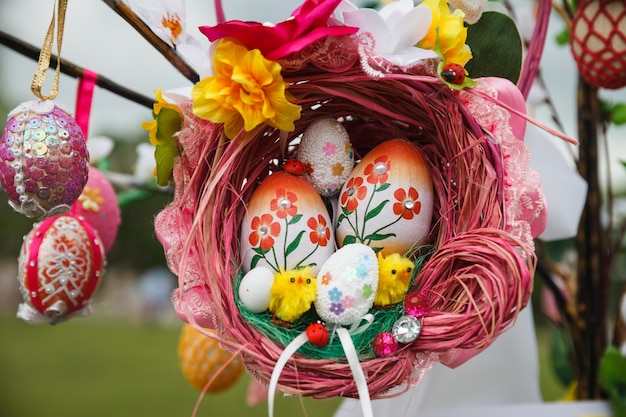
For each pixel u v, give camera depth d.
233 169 0.43
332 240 0.45
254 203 0.44
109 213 0.55
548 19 0.48
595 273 0.62
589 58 0.54
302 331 0.42
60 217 0.50
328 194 0.47
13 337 2.20
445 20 0.42
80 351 2.02
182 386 1.66
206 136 0.42
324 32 0.39
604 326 0.62
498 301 0.38
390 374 0.40
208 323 0.43
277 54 0.39
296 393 0.39
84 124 0.51
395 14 0.41
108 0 0.46
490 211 0.40
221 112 0.40
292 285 0.41
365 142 0.50
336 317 0.41
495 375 0.58
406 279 0.42
